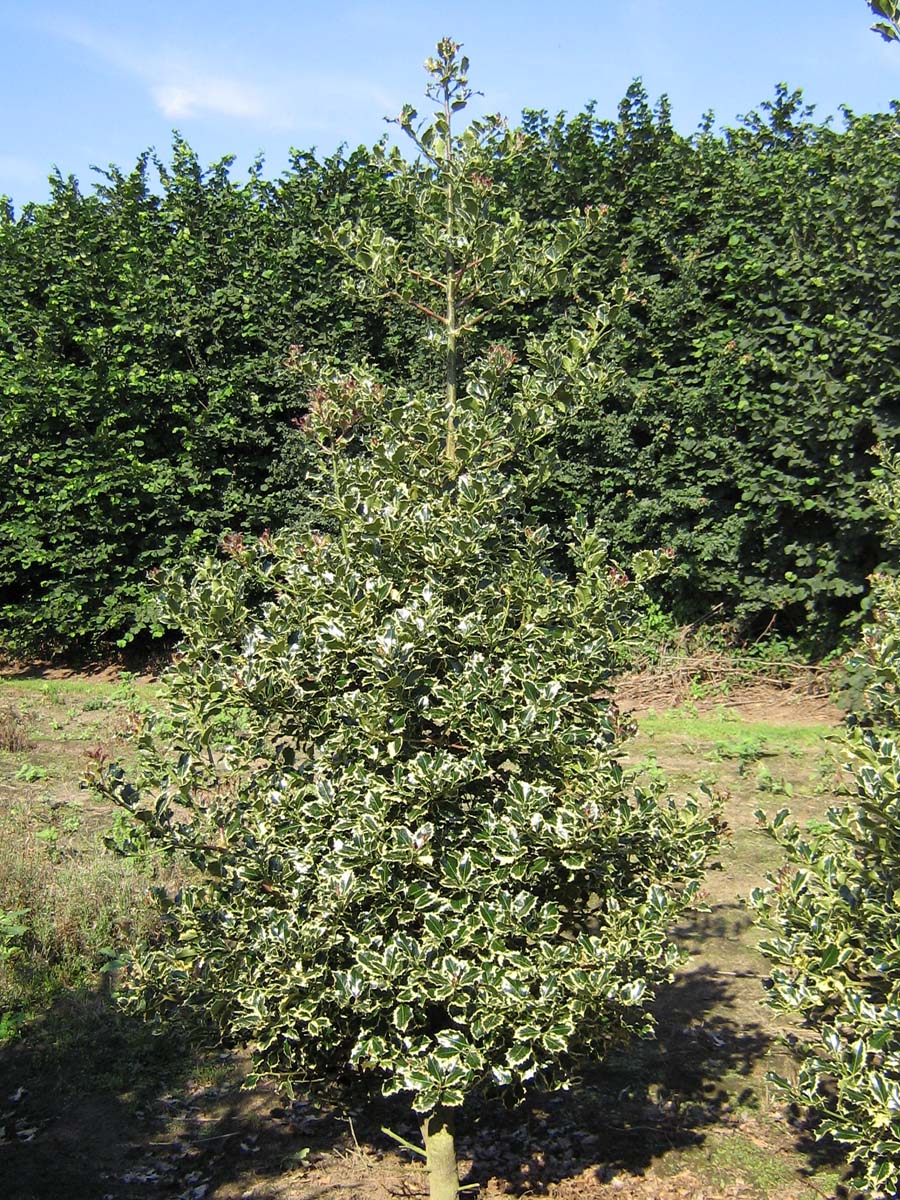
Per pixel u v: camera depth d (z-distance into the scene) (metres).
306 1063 3.81
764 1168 4.22
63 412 12.77
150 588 12.70
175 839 3.69
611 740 3.88
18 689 12.58
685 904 3.72
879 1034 3.16
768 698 10.98
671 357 11.61
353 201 12.66
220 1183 4.18
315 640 3.59
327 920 3.38
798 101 12.00
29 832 7.32
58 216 13.29
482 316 4.60
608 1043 3.78
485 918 3.35
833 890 3.63
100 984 5.56
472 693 3.44
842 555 10.84
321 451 4.63
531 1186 4.18
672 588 12.06
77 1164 4.29
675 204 11.58
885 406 10.55
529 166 11.96
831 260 10.59
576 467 11.70
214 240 13.16
